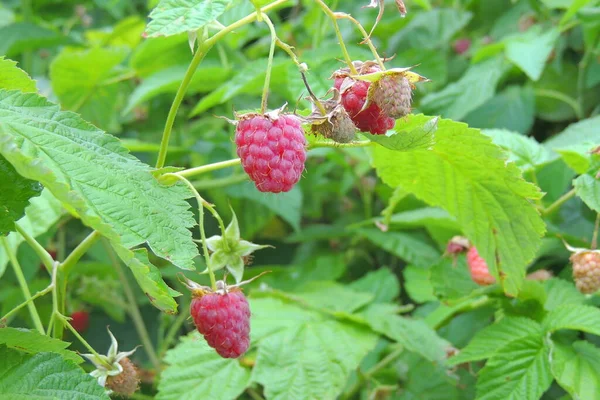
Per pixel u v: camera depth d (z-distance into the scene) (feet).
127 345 2.45
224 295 1.32
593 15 2.03
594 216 1.89
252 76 1.93
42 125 1.20
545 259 1.86
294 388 1.56
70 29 3.21
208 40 1.26
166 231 1.18
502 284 1.55
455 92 2.13
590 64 2.15
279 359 1.59
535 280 1.64
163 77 2.18
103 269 2.25
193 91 2.28
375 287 2.00
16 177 1.22
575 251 1.56
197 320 1.32
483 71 2.13
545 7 2.34
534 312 1.63
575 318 1.53
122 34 2.72
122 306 2.17
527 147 1.73
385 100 1.24
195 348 1.63
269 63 1.24
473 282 1.70
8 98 1.22
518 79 2.32
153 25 1.17
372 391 1.78
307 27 2.46
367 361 1.87
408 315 2.20
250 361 1.61
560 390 1.73
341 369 1.58
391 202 1.69
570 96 2.26
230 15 2.28
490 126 2.22
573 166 1.63
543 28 2.32
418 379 1.78
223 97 1.92
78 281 2.32
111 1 3.04
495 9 2.61
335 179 2.56
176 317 2.22
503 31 2.47
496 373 1.51
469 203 1.51
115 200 1.17
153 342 2.42
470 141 1.40
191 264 1.17
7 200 1.22
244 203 2.32
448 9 2.59
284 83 2.02
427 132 1.26
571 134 1.85
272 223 2.56
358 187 2.37
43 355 1.22
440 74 2.36
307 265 2.24
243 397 1.99
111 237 1.10
